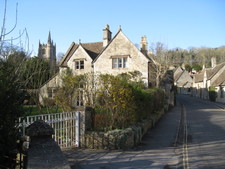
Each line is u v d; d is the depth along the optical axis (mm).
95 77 10477
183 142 10273
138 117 11258
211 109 28047
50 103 12805
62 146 7691
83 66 28422
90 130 8594
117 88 8961
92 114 8906
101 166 6266
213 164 6965
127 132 8602
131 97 9453
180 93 83562
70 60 28703
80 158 6934
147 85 25344
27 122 5910
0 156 4258
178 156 7820
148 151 8398
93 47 31516
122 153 7781
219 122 16500
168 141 10352
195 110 26844
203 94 56312
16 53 7574
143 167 6434
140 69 25938
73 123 8164
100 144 8227
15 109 4270
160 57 35594
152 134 11992
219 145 9523
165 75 33062
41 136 5012
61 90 10633
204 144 9805
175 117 19906
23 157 4648
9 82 4230
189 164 6965
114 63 26891
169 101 30406
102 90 9133
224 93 39844
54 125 7883
